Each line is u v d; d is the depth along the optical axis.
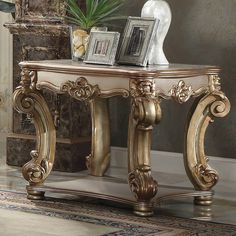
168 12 4.25
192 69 4.13
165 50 5.21
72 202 4.35
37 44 5.33
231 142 4.98
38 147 4.45
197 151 4.34
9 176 5.08
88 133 5.45
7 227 3.71
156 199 4.05
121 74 3.92
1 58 6.74
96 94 4.05
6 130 6.80
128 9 5.34
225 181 4.96
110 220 3.90
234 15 4.92
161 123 5.29
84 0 5.35
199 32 5.07
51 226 3.75
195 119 4.31
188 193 4.24
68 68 4.12
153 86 3.88
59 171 5.29
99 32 4.28
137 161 4.00
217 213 4.13
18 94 4.34
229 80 4.96
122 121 5.47
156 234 3.62
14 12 5.56
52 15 5.25
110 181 4.57
